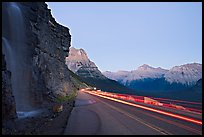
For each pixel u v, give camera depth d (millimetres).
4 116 20922
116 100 65875
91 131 17188
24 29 44969
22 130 18141
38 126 20562
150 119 24484
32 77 44625
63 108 39094
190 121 23016
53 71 68750
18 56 40781
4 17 38469
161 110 34938
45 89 52562
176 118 25328
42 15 58844
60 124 20844
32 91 42969
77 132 16719
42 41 58312
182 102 37562
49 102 51250
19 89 38531
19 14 43844
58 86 71312
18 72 39438
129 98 70688
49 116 29297
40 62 53875
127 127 19125
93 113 31000
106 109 37125
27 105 39156
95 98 76438
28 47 45500
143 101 56719
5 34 38156
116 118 25359
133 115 28375
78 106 43719
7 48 37469
